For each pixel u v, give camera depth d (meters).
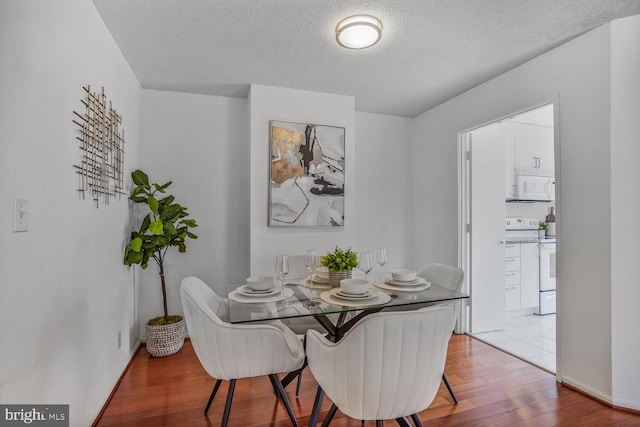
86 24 1.73
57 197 1.41
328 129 3.16
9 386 1.09
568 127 2.25
